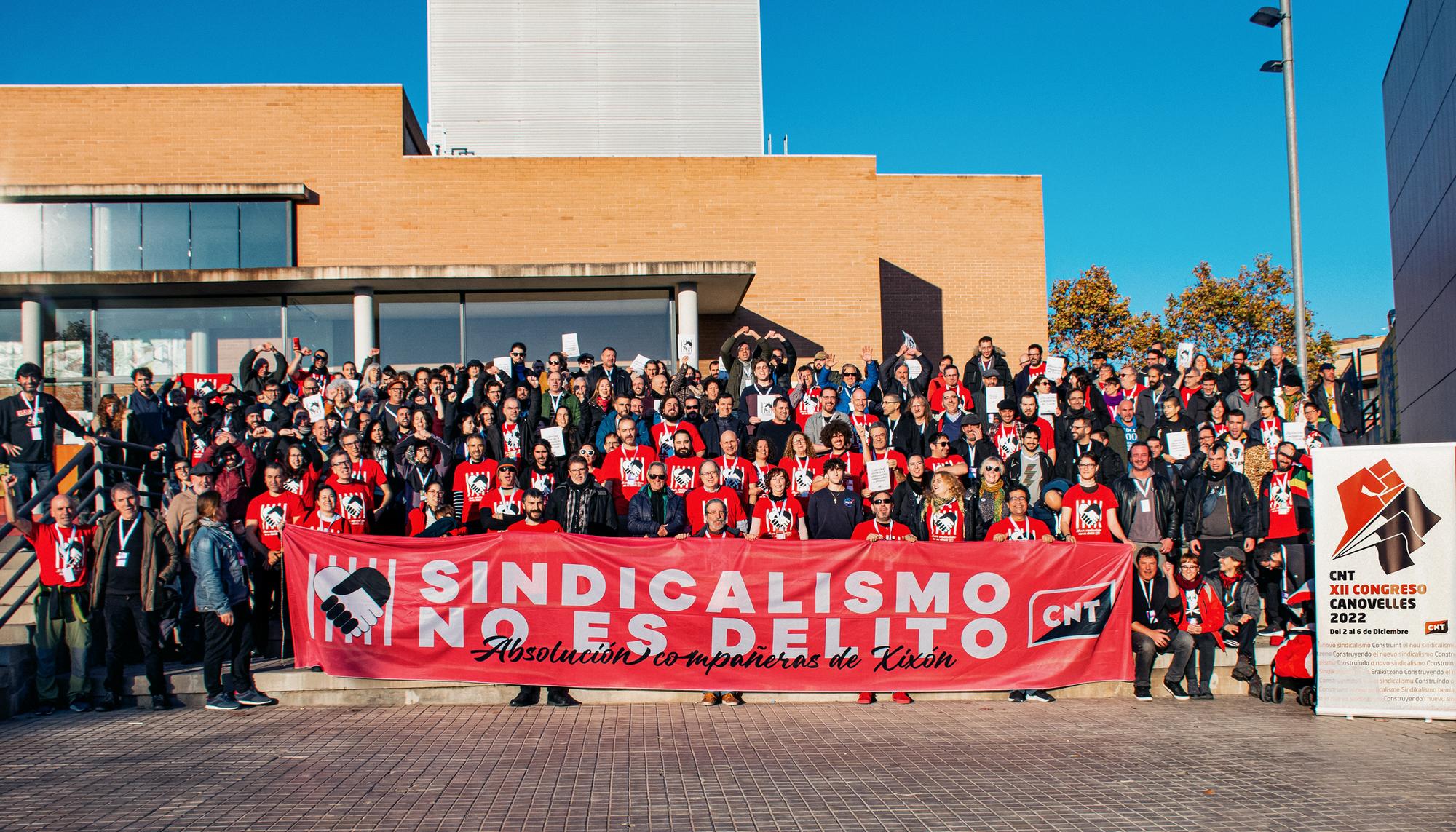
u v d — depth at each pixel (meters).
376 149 19.94
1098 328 38.25
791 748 8.13
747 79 28.62
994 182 23.69
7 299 18.36
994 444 13.45
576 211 20.20
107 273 17.06
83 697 9.62
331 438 12.31
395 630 9.85
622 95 28.33
